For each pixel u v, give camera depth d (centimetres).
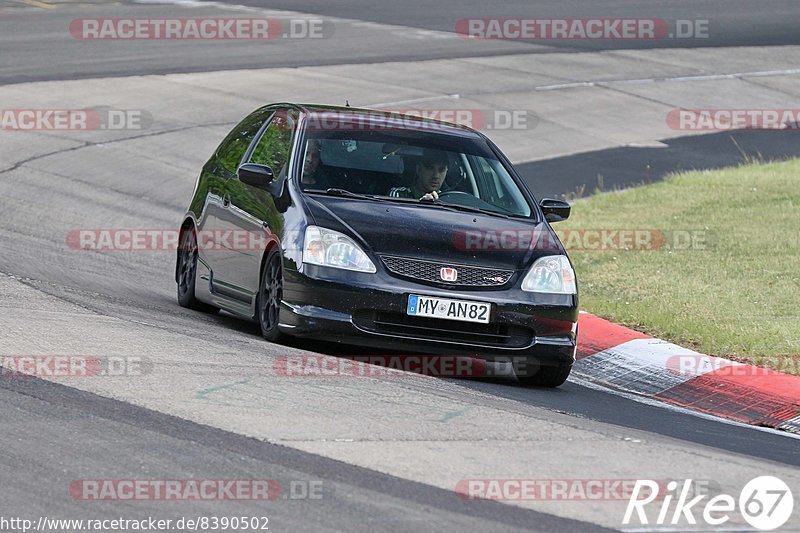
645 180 7069
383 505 1952
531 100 9019
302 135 3372
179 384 2577
